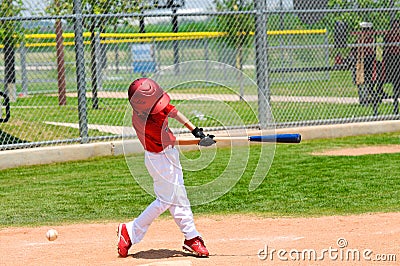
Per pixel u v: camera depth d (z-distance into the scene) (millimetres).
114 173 31688
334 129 40594
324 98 48562
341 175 29609
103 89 50844
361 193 25969
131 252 18141
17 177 31438
